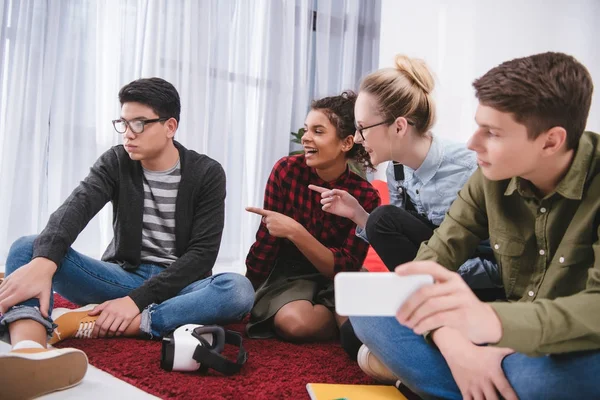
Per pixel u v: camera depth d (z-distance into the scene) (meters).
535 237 1.03
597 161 0.92
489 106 0.86
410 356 1.03
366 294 0.63
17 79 2.46
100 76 2.71
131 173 1.68
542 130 0.85
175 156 1.71
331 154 1.76
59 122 2.59
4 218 2.47
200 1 3.01
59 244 1.41
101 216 2.74
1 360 0.98
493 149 0.88
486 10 3.57
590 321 0.76
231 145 3.23
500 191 1.07
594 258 0.92
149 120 1.59
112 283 1.58
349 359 1.45
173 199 1.69
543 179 0.95
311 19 3.57
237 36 3.21
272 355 1.45
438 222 1.52
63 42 2.59
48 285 1.33
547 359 0.85
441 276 0.66
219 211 1.69
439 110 3.54
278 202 1.84
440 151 1.46
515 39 3.53
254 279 1.83
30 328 1.24
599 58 3.38
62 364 1.08
